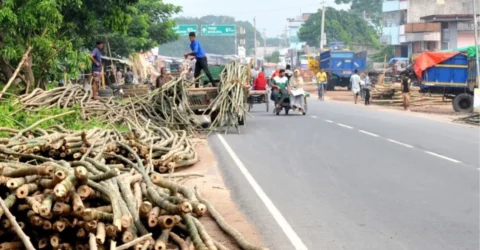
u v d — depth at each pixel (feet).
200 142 62.80
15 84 71.05
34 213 22.12
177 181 41.73
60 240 22.66
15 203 22.75
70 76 72.54
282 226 30.58
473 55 106.83
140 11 152.56
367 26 319.88
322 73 149.07
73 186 22.33
